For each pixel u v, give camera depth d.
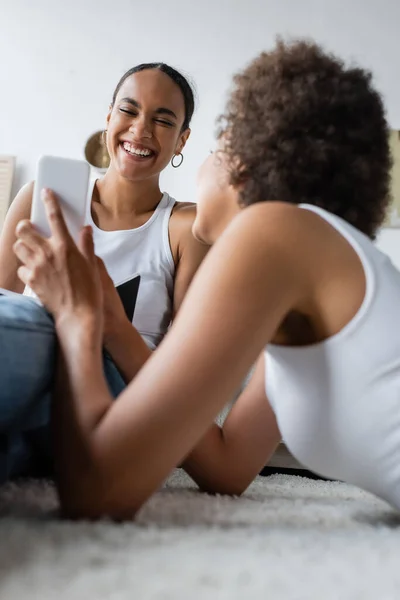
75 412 0.66
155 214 1.60
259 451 1.03
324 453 0.76
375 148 0.77
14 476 0.97
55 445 0.68
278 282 0.64
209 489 1.04
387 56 3.54
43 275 0.73
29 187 1.60
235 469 1.02
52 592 0.42
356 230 0.71
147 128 1.58
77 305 0.72
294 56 0.77
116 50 3.70
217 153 0.82
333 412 0.71
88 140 3.61
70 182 0.80
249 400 1.05
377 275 0.68
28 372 0.69
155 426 0.61
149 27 3.69
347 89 0.75
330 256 0.66
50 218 0.74
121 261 1.54
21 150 3.68
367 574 0.50
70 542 0.54
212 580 0.47
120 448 0.61
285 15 3.62
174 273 1.57
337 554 0.55
